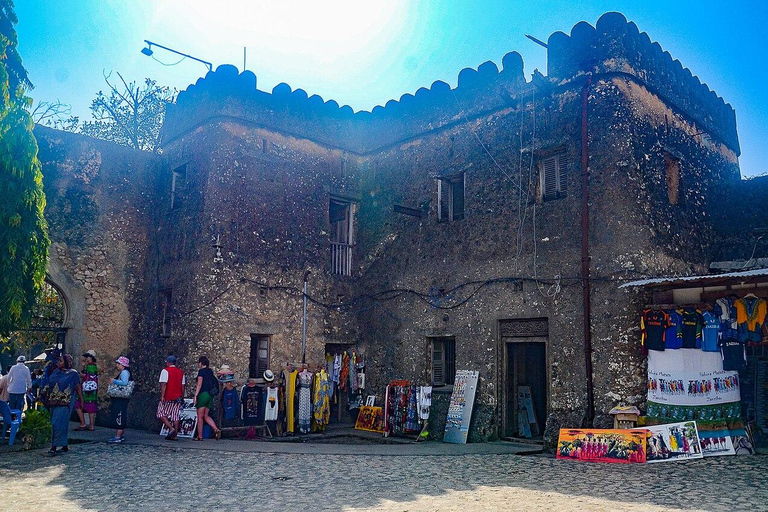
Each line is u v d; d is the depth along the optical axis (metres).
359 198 15.53
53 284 13.69
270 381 12.90
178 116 14.91
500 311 12.18
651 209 11.09
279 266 13.90
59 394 9.86
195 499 6.88
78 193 14.24
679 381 9.76
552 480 7.98
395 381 13.36
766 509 6.23
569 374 10.98
